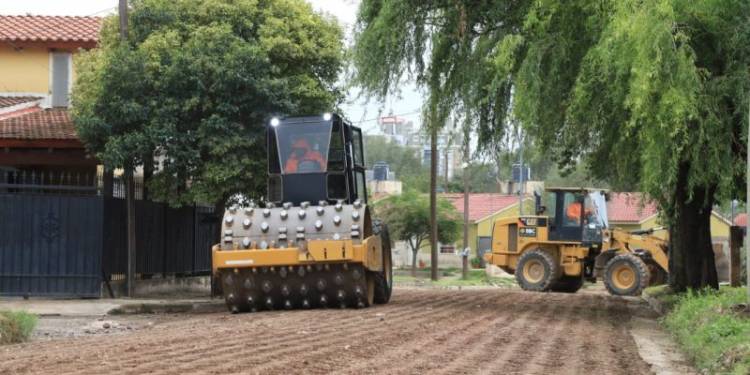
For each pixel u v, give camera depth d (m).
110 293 21.02
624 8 15.06
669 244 28.09
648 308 23.12
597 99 16.59
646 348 13.24
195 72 20.62
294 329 13.39
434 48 19.56
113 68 20.55
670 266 27.67
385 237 19.17
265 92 20.59
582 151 20.05
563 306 22.30
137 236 22.45
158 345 11.16
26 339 12.62
